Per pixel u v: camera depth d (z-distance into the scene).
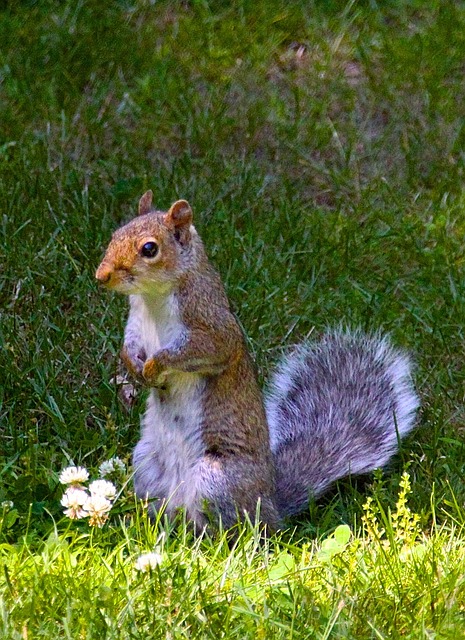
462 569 7.59
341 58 15.68
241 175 13.31
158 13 16.23
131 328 8.73
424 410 10.38
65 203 12.61
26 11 15.91
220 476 8.46
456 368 11.02
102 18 15.91
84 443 9.52
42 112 14.11
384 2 16.66
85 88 14.81
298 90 14.73
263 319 11.31
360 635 6.93
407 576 7.59
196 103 14.59
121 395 10.34
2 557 7.58
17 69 14.71
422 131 14.42
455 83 15.27
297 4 16.39
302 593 7.16
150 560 7.28
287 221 12.61
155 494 8.84
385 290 11.93
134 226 8.18
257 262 11.94
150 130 13.98
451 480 9.48
